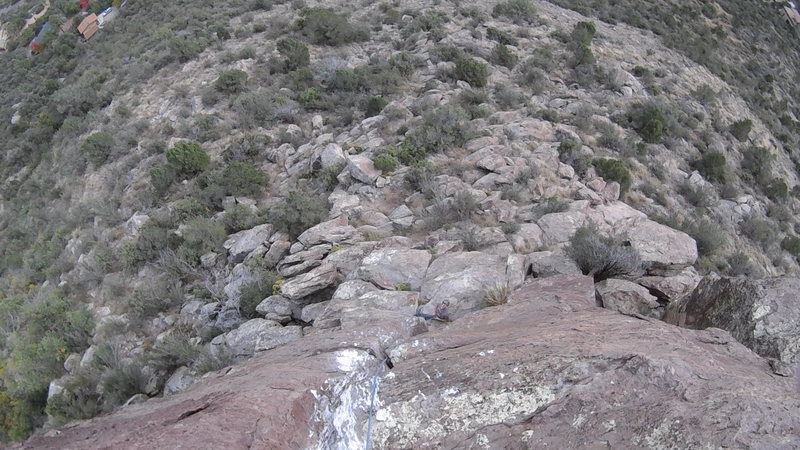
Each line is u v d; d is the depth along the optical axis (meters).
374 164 19.66
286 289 13.38
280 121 26.66
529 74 28.73
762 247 23.42
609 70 31.12
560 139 22.53
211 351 13.18
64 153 35.19
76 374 16.08
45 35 58.38
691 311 8.80
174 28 43.75
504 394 5.75
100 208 25.59
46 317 20.05
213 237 18.34
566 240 15.55
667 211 21.27
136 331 16.80
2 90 52.22
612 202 19.14
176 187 23.95
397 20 36.91
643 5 50.31
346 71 28.39
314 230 16.23
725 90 38.47
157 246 19.91
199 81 33.25
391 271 12.82
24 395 17.78
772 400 4.76
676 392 5.20
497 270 11.67
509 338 7.07
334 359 7.13
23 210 33.06
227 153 24.42
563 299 8.88
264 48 35.22
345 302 11.04
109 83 39.25
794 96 49.97
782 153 36.75
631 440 4.81
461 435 5.50
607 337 6.61
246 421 5.09
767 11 67.31
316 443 5.39
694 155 26.81
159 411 5.71
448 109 22.36
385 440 5.75
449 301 10.38
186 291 17.47
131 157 28.48
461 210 16.78
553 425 5.24
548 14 40.03
